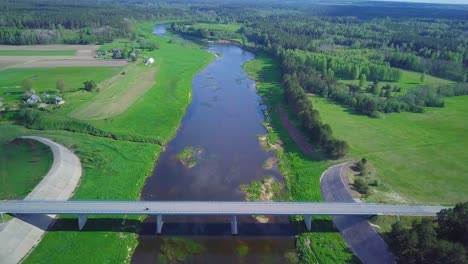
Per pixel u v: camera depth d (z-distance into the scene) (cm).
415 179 10512
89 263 7744
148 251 8188
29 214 8550
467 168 11106
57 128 13700
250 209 8744
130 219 9056
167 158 12181
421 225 7356
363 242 8169
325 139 12206
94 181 10506
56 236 8388
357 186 9944
